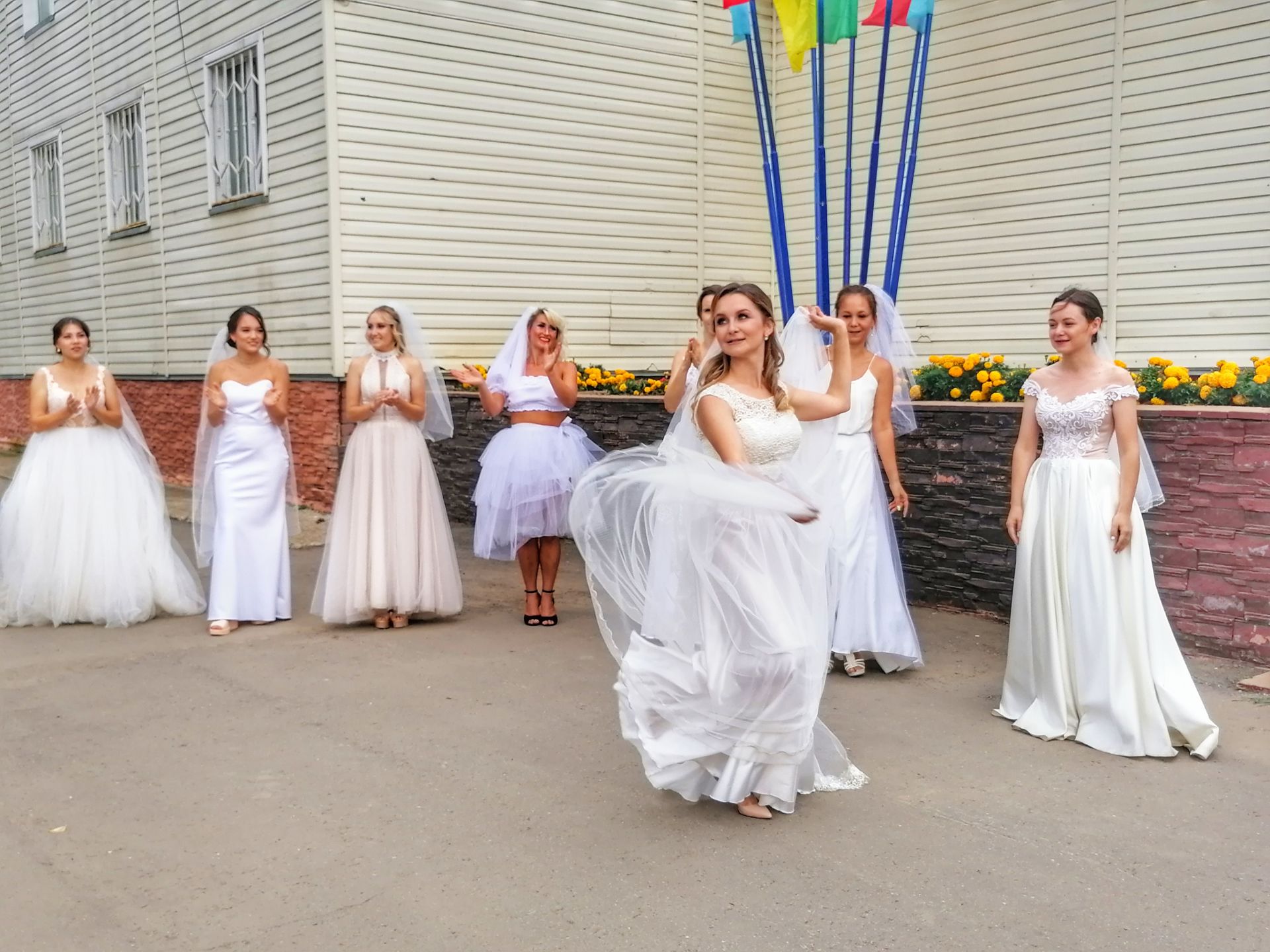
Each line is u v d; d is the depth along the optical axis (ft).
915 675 19.17
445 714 17.33
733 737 13.00
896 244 28.25
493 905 11.33
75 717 17.34
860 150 38.45
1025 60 33.96
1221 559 19.03
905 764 15.10
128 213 46.14
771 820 13.33
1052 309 16.12
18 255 55.83
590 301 38.86
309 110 34.47
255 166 37.63
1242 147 29.63
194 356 41.98
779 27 41.16
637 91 39.17
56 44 50.01
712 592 12.97
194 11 39.70
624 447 30.07
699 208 40.86
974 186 35.53
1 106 56.08
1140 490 16.11
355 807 13.82
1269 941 10.52
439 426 23.66
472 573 28.55
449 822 13.35
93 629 23.13
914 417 21.71
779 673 12.81
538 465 22.27
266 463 23.21
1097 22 32.24
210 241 40.19
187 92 40.70
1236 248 29.94
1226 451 18.83
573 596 25.88
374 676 19.47
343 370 34.58
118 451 23.94
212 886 11.78
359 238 34.45
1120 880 11.71
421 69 35.04
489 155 36.45
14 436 57.77
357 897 11.52
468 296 36.42
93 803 13.98
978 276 35.63
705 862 12.24
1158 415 19.54
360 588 22.49
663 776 13.39
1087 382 15.94
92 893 11.64
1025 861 12.16
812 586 13.20
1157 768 14.87
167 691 18.66
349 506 22.75
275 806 13.84
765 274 42.65
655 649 13.41
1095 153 32.55
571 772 14.93
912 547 23.72
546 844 12.73
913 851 12.46
